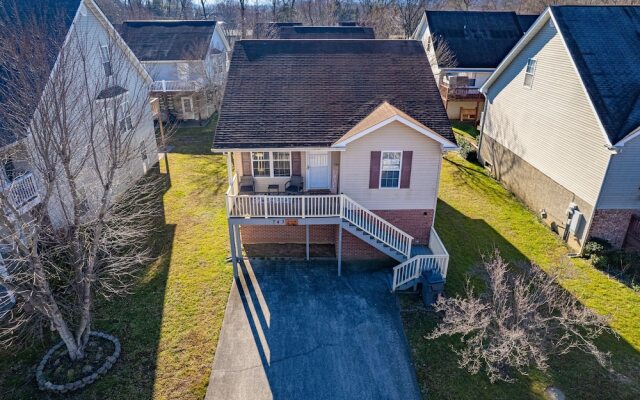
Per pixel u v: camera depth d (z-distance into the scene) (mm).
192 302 13266
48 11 15484
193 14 79938
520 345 10500
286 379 10695
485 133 24016
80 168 10094
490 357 10266
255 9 66312
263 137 14320
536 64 18438
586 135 15297
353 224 14328
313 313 12969
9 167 12922
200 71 32375
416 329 12352
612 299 13367
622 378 10625
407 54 17125
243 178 16188
